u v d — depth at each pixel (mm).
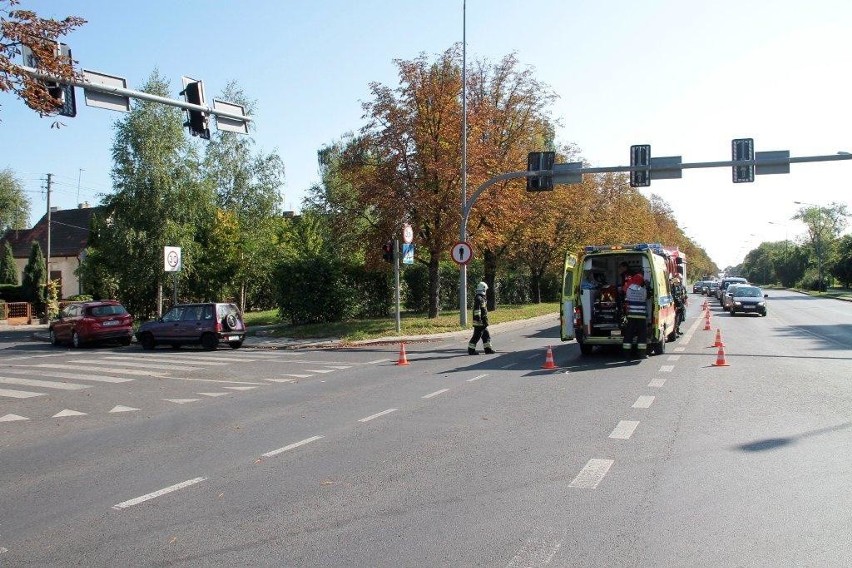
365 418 9977
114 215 36312
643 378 13211
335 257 30141
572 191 40938
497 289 46031
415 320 28516
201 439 8969
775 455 7285
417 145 26750
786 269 110562
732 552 4746
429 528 5348
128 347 25078
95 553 5047
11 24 10680
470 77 33906
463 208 25141
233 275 35938
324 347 22531
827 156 20438
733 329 26531
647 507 5715
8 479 7277
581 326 17000
